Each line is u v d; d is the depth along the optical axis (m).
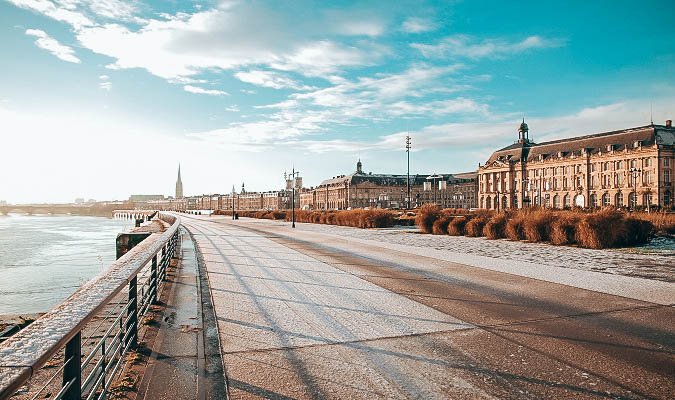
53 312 2.92
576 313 7.91
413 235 29.78
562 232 21.44
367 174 161.38
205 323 7.13
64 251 36.00
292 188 45.56
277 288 10.35
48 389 4.41
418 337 6.43
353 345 6.04
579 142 104.00
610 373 5.02
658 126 89.19
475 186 148.75
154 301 8.38
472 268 13.77
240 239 27.34
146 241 7.92
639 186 88.19
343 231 35.88
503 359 5.49
